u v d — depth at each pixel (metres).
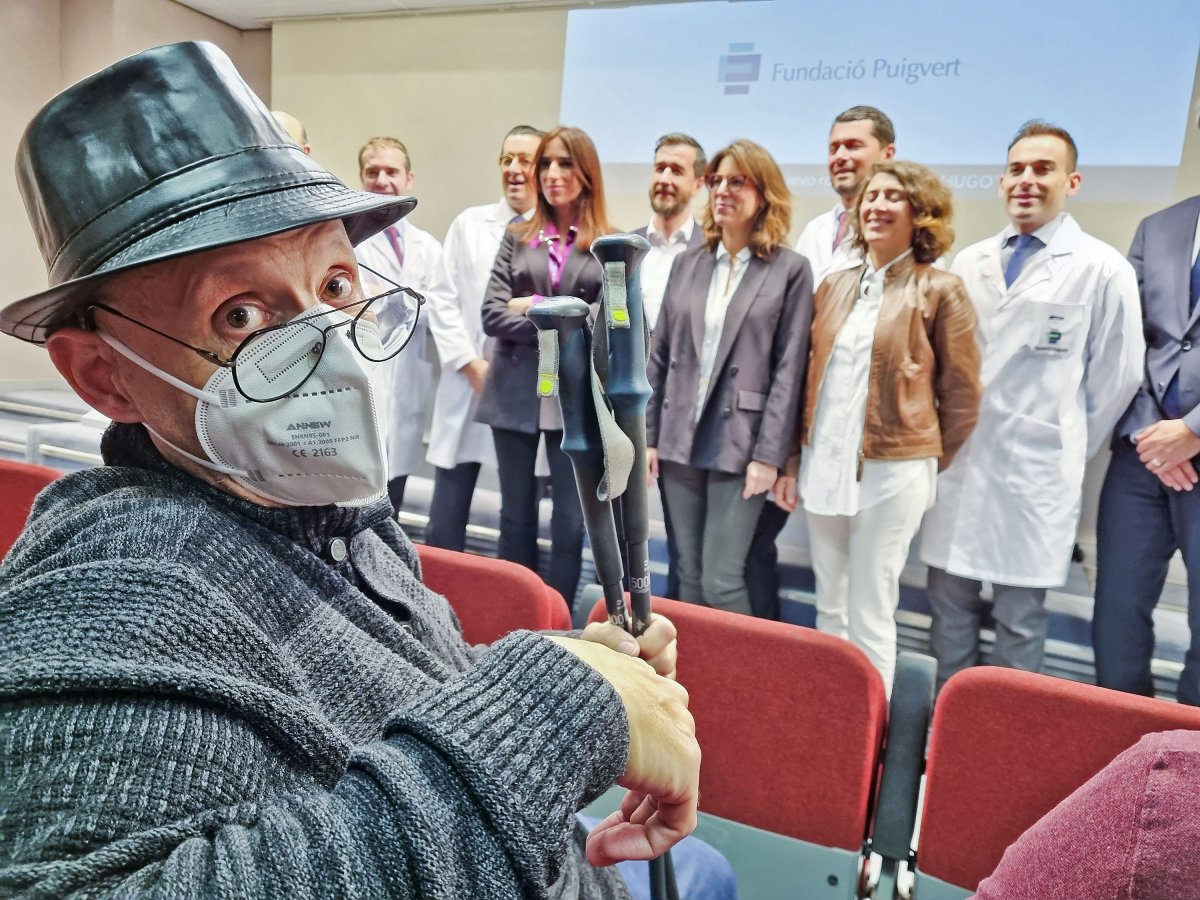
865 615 2.46
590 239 2.70
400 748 0.37
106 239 0.45
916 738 1.10
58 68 3.72
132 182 0.45
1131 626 2.28
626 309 0.42
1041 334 2.25
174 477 0.54
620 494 0.45
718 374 2.51
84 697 0.36
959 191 2.37
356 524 0.61
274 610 0.50
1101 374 2.23
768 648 1.10
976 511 2.37
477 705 0.39
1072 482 2.26
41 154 0.46
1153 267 2.14
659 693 0.47
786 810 1.12
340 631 0.53
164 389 0.50
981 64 2.31
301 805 0.36
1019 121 2.28
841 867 1.09
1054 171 2.21
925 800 1.05
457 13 3.04
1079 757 0.96
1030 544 2.31
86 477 0.55
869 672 1.06
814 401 2.47
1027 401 2.28
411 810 0.34
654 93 2.76
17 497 1.59
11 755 0.35
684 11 2.68
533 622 1.23
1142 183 2.16
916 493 2.37
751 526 2.58
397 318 0.60
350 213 0.49
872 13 2.43
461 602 1.28
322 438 0.52
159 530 0.47
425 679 0.56
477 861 0.34
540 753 0.38
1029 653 2.37
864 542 2.43
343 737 0.46
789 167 2.59
